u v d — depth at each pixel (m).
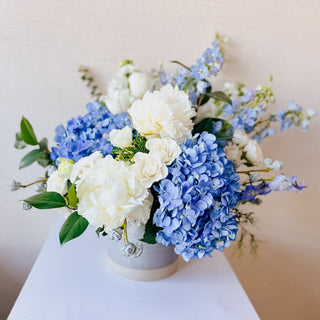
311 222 1.09
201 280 0.71
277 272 1.14
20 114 0.87
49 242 0.79
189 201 0.49
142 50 0.85
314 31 0.89
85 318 0.58
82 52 0.83
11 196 0.95
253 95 0.70
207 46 0.87
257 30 0.87
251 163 0.69
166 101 0.55
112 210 0.46
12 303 1.08
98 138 0.57
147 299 0.64
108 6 0.80
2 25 0.79
